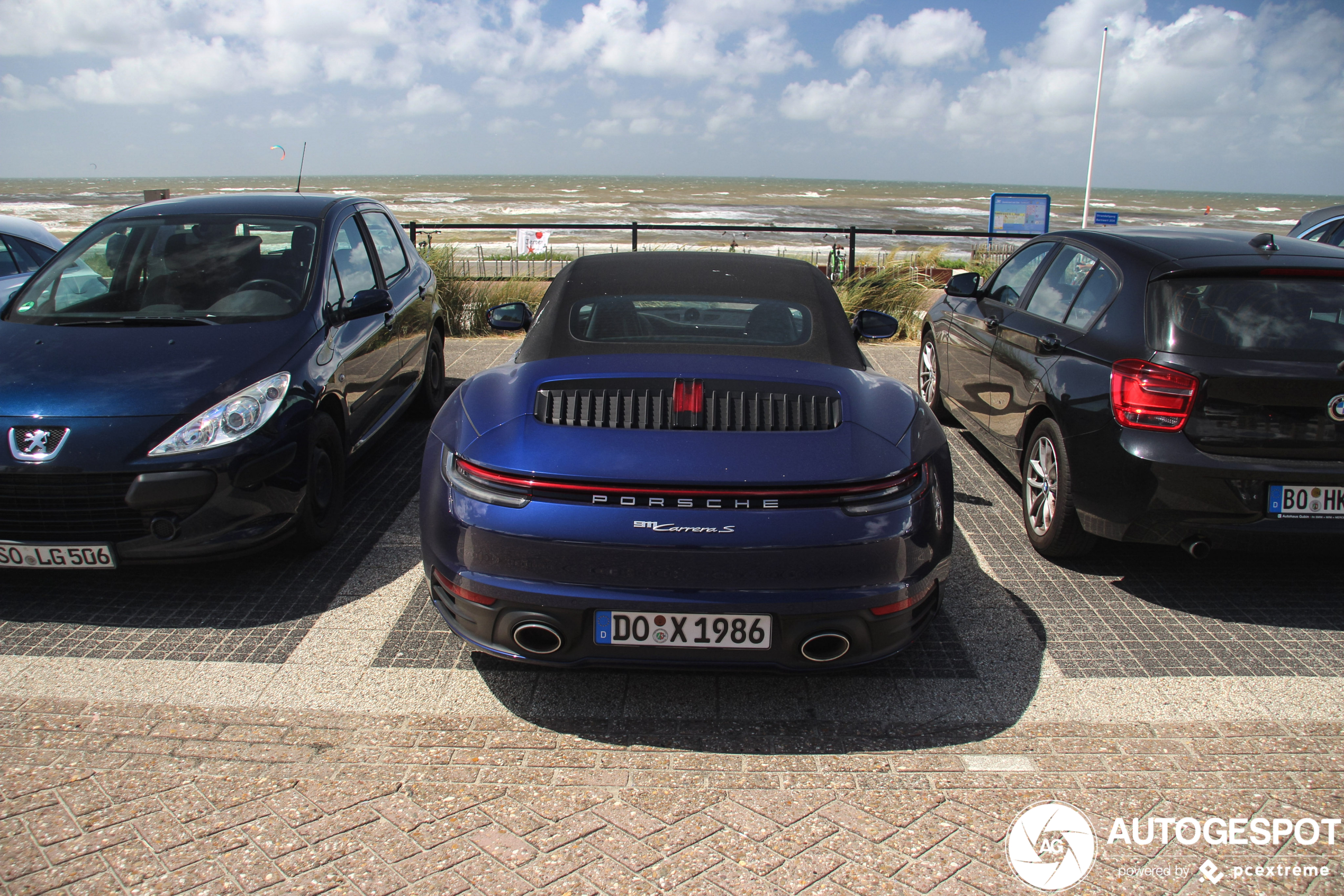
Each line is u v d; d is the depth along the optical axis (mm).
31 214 51625
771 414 2529
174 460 3109
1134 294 3457
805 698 2744
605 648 2391
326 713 2619
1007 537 4027
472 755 2434
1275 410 3059
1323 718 2641
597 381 2605
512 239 33938
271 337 3686
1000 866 2033
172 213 4504
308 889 1936
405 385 5129
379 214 5469
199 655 2928
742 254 3781
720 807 2232
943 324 5613
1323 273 3268
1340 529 3053
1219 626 3207
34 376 3303
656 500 2334
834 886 1964
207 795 2248
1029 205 14336
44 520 3117
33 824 2131
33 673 2797
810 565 2342
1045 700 2736
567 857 2043
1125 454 3213
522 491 2379
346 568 3600
